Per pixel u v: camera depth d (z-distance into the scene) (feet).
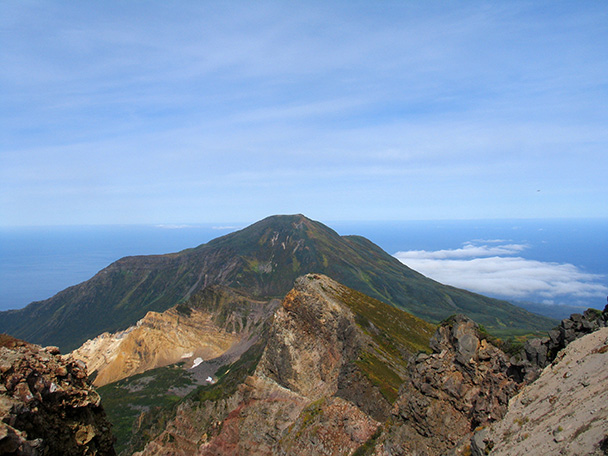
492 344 128.16
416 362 151.84
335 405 229.45
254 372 325.42
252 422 288.92
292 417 272.72
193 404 335.47
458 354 132.46
